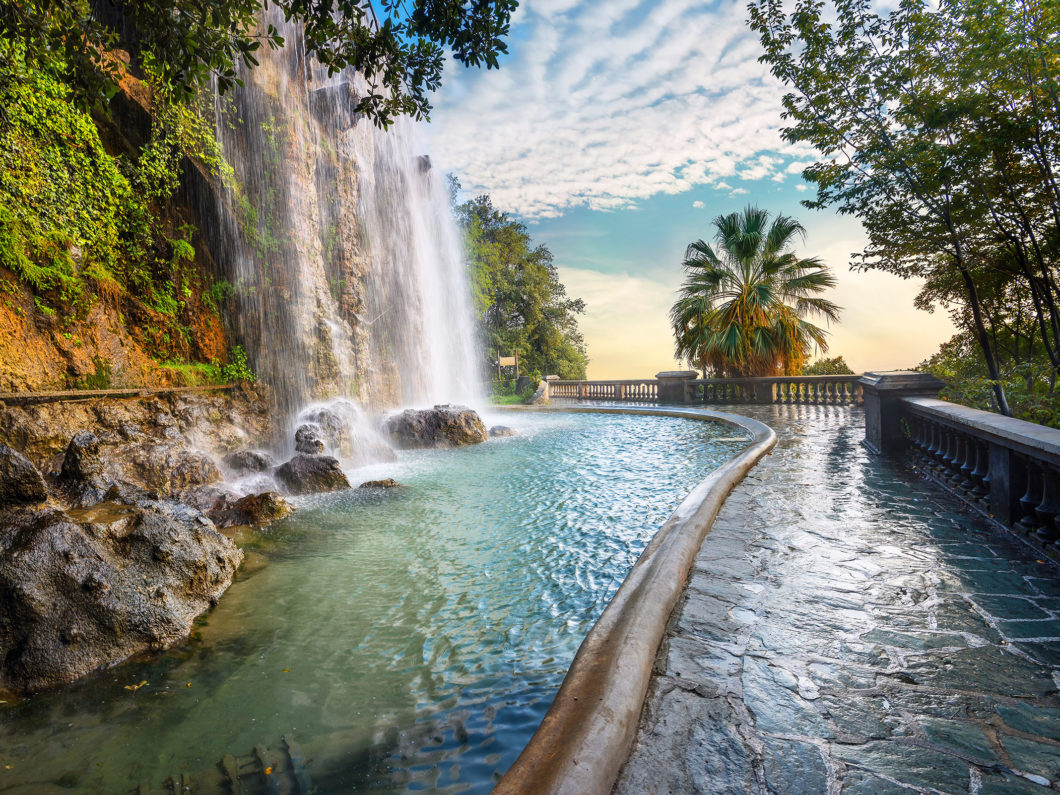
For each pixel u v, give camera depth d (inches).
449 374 1005.2
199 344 427.5
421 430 503.8
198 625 151.4
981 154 249.4
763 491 234.1
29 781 89.7
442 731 100.3
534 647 132.3
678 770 69.0
